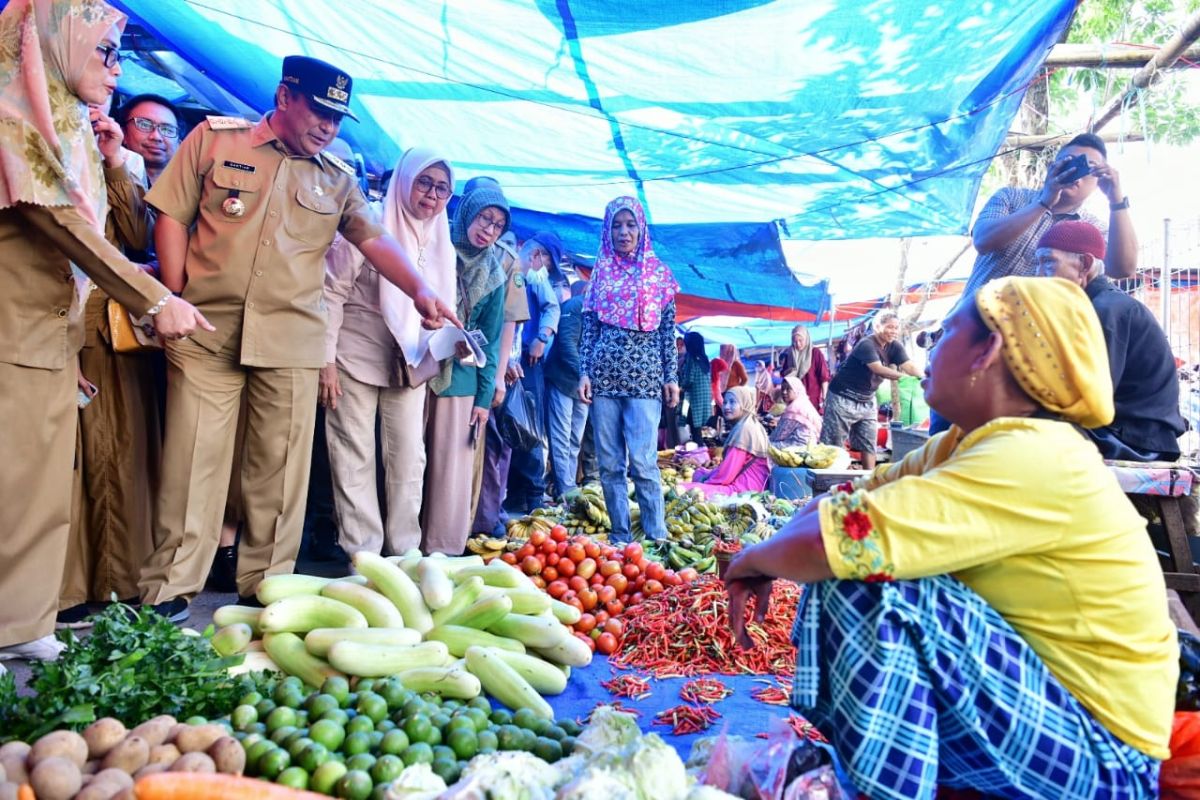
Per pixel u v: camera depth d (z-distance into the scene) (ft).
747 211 31.40
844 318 69.10
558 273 28.81
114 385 13.44
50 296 10.61
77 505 13.25
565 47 18.43
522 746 8.25
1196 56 21.48
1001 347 6.37
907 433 30.22
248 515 13.51
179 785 6.25
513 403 22.02
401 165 15.81
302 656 10.25
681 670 11.92
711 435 41.22
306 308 13.29
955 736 6.34
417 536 16.75
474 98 21.67
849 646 6.20
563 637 11.44
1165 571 12.59
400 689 8.79
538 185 29.22
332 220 13.56
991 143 24.21
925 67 19.38
